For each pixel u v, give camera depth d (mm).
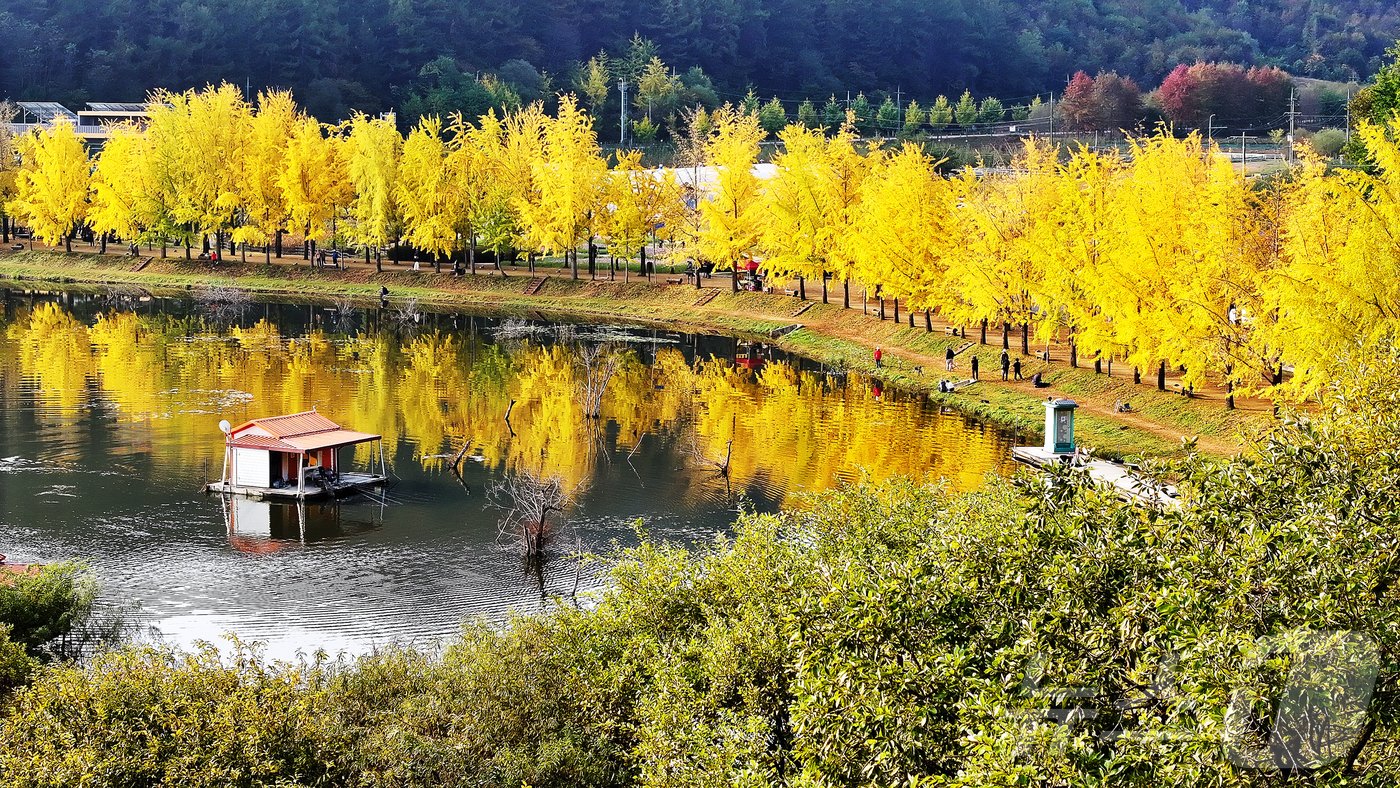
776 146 182875
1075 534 18281
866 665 18359
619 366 81000
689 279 111250
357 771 21719
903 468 54219
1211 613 15594
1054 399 54812
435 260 122438
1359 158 96000
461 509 47875
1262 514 17109
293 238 144500
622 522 46500
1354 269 44625
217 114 126250
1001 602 18719
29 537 43281
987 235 71438
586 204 110375
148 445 56406
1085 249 60281
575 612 27328
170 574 40219
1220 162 56312
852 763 17797
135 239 129125
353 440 50406
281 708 22000
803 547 29031
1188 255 56062
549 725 23609
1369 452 18312
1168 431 56406
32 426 59625
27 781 20172
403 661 25844
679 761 20625
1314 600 14742
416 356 83312
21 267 132000
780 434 61281
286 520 46125
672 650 24656
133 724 21625
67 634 33438
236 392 69250
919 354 80625
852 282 106312
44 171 133250
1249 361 53875
